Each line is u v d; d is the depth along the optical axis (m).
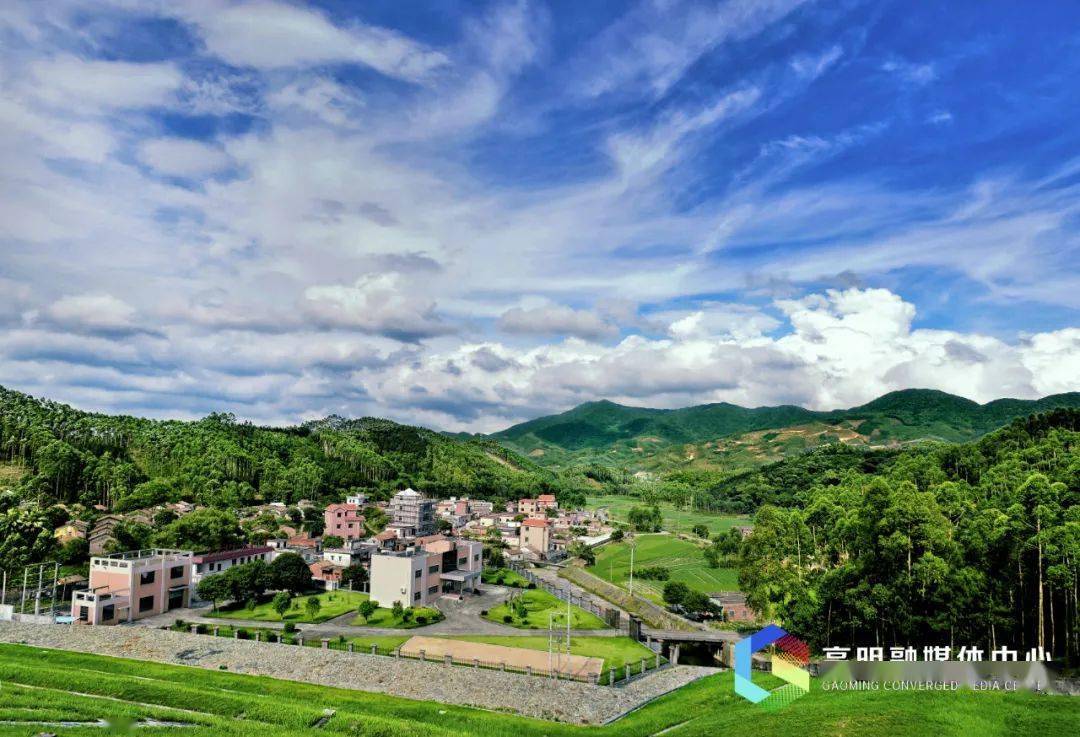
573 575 168.38
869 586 80.00
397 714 67.81
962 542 81.69
